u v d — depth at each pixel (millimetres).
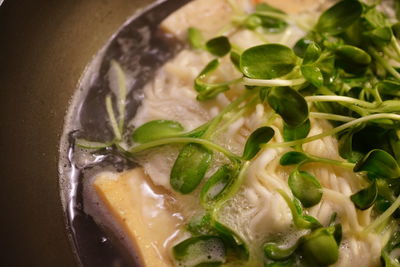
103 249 273
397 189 270
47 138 290
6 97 267
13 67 273
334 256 252
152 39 331
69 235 275
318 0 341
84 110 306
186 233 271
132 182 282
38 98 288
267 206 266
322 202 270
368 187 261
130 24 336
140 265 269
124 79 316
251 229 267
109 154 292
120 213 274
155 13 341
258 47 279
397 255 264
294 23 327
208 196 271
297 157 271
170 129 290
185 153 275
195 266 263
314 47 279
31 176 274
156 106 303
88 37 320
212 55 313
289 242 266
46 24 293
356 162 272
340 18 307
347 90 291
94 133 299
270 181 270
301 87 283
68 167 290
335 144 279
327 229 256
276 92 273
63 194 284
